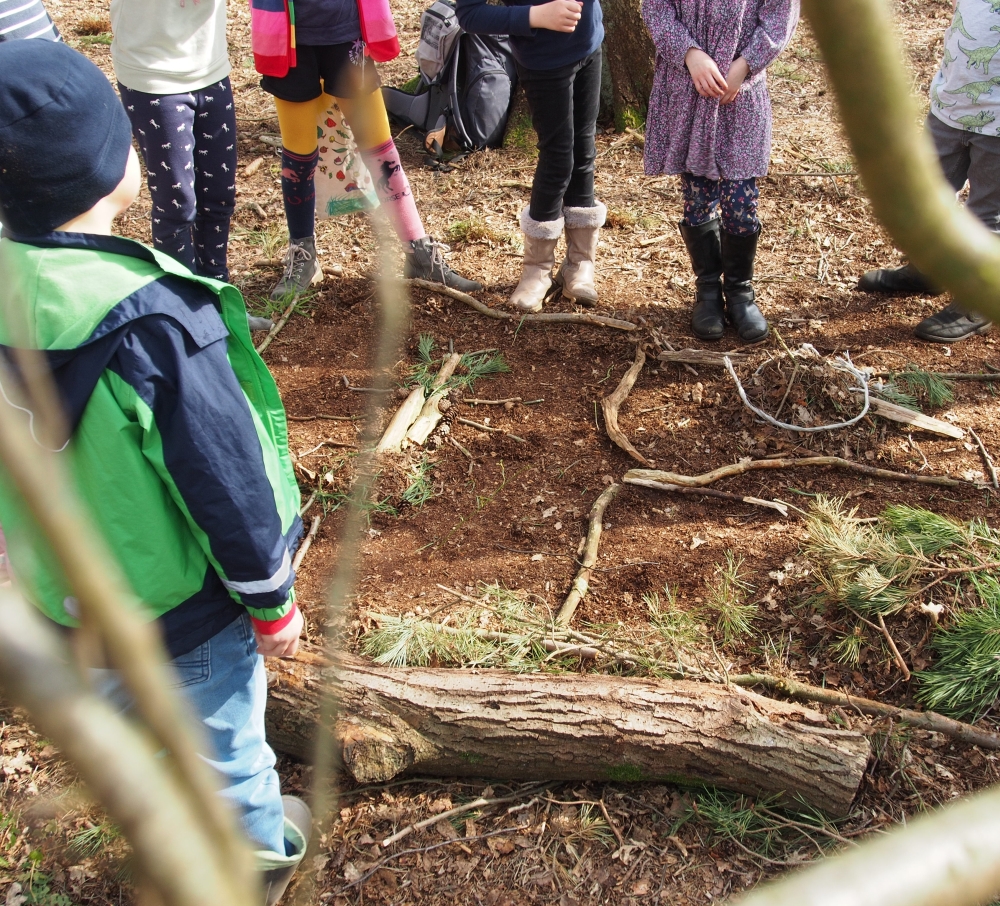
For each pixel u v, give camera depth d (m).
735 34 3.44
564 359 4.03
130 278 1.43
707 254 4.00
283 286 4.37
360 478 0.42
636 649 2.76
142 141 3.46
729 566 3.03
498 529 3.28
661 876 2.29
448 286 4.42
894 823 2.33
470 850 2.37
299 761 2.60
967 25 3.44
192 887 0.21
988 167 3.60
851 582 2.86
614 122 6.03
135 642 0.21
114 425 1.44
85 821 2.33
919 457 3.43
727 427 3.63
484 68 5.54
